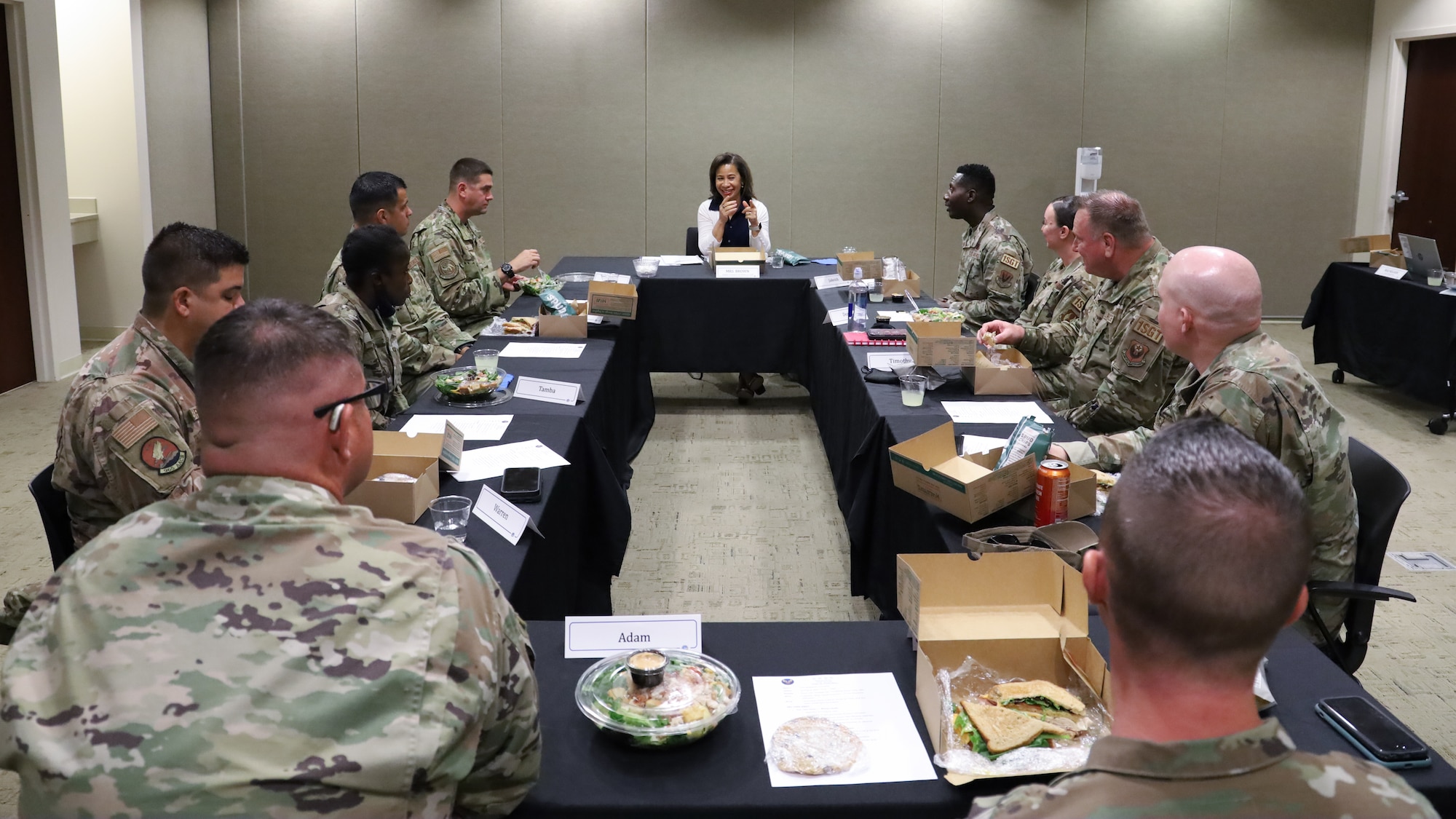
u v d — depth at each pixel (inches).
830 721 61.6
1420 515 171.2
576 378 145.3
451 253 195.0
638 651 69.4
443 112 321.7
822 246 330.0
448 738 43.8
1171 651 33.8
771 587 147.6
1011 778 56.1
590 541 130.2
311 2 315.6
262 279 329.7
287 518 45.8
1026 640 63.2
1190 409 91.0
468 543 87.7
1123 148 323.9
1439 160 304.2
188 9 304.0
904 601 68.1
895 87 320.8
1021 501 93.8
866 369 148.6
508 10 316.5
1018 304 200.2
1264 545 33.1
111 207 278.2
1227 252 90.5
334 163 323.6
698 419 230.8
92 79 272.2
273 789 41.5
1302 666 67.4
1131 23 317.4
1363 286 241.0
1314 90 319.6
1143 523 34.2
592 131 323.3
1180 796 32.9
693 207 328.2
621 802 54.6
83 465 86.4
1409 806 32.9
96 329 285.1
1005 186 326.3
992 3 316.5
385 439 98.0
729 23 317.4
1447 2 288.2
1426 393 218.5
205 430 47.6
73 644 43.8
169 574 44.8
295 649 43.3
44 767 41.5
